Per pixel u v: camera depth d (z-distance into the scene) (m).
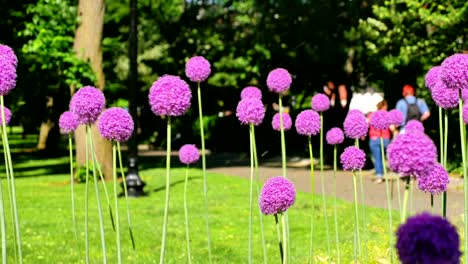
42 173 18.77
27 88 19.69
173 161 23.00
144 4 26.95
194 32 27.00
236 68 24.36
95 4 16.45
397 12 16.17
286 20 21.50
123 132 3.43
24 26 16.86
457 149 14.98
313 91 22.62
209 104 30.38
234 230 8.39
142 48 33.66
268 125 24.47
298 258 6.15
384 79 18.95
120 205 11.30
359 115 4.39
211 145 29.00
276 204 3.37
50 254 6.80
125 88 26.61
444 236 1.73
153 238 7.78
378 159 13.20
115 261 6.43
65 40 16.27
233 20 25.53
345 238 7.09
